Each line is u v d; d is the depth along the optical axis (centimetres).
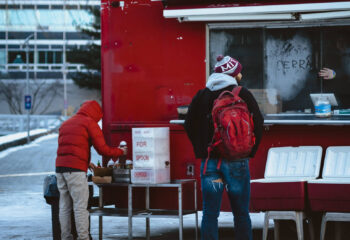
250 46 718
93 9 4250
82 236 644
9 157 2153
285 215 617
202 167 534
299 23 707
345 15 664
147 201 713
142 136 670
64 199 654
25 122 4369
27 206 1067
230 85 539
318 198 603
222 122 509
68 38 5378
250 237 533
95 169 699
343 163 663
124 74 734
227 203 703
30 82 5581
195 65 720
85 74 4669
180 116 711
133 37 732
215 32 719
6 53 5519
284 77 717
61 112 5609
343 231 695
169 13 683
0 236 757
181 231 651
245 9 669
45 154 2278
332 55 707
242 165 522
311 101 714
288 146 695
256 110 528
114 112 736
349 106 707
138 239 732
